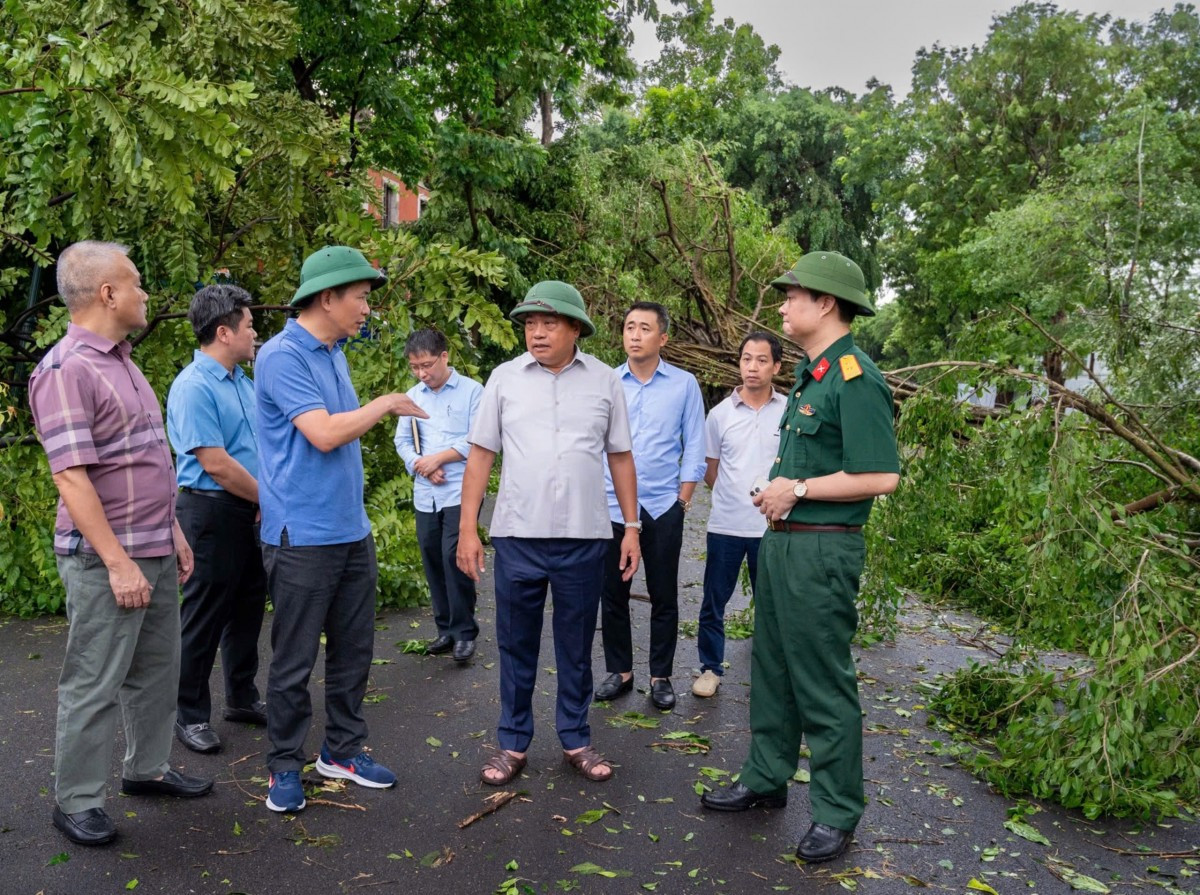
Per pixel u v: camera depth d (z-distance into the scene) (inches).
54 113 194.2
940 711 181.0
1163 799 134.6
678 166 607.8
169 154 192.7
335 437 126.0
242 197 251.0
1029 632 170.6
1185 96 985.5
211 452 147.9
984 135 984.3
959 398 189.8
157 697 131.6
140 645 129.2
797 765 139.5
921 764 155.3
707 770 149.7
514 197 567.8
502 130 613.0
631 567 158.4
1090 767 132.8
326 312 131.6
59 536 120.6
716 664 192.9
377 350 250.1
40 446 241.8
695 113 1005.8
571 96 660.1
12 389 255.4
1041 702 150.4
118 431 120.5
